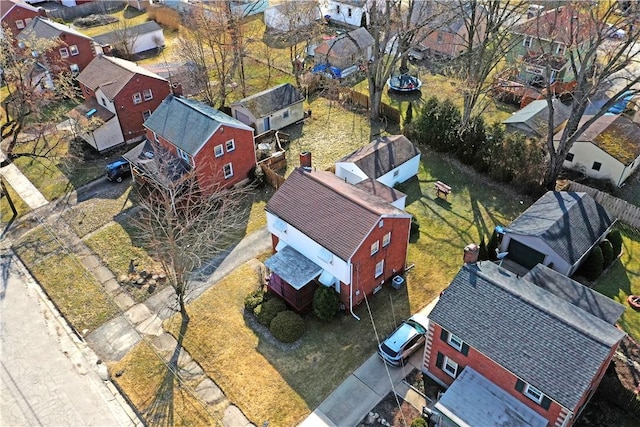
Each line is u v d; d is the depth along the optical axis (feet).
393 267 103.09
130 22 247.70
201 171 123.65
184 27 210.59
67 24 247.70
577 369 68.74
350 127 159.22
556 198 111.04
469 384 76.95
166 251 102.68
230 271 108.88
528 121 141.49
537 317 74.69
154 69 184.03
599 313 82.89
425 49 198.90
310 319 97.40
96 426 82.33
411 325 91.66
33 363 92.38
